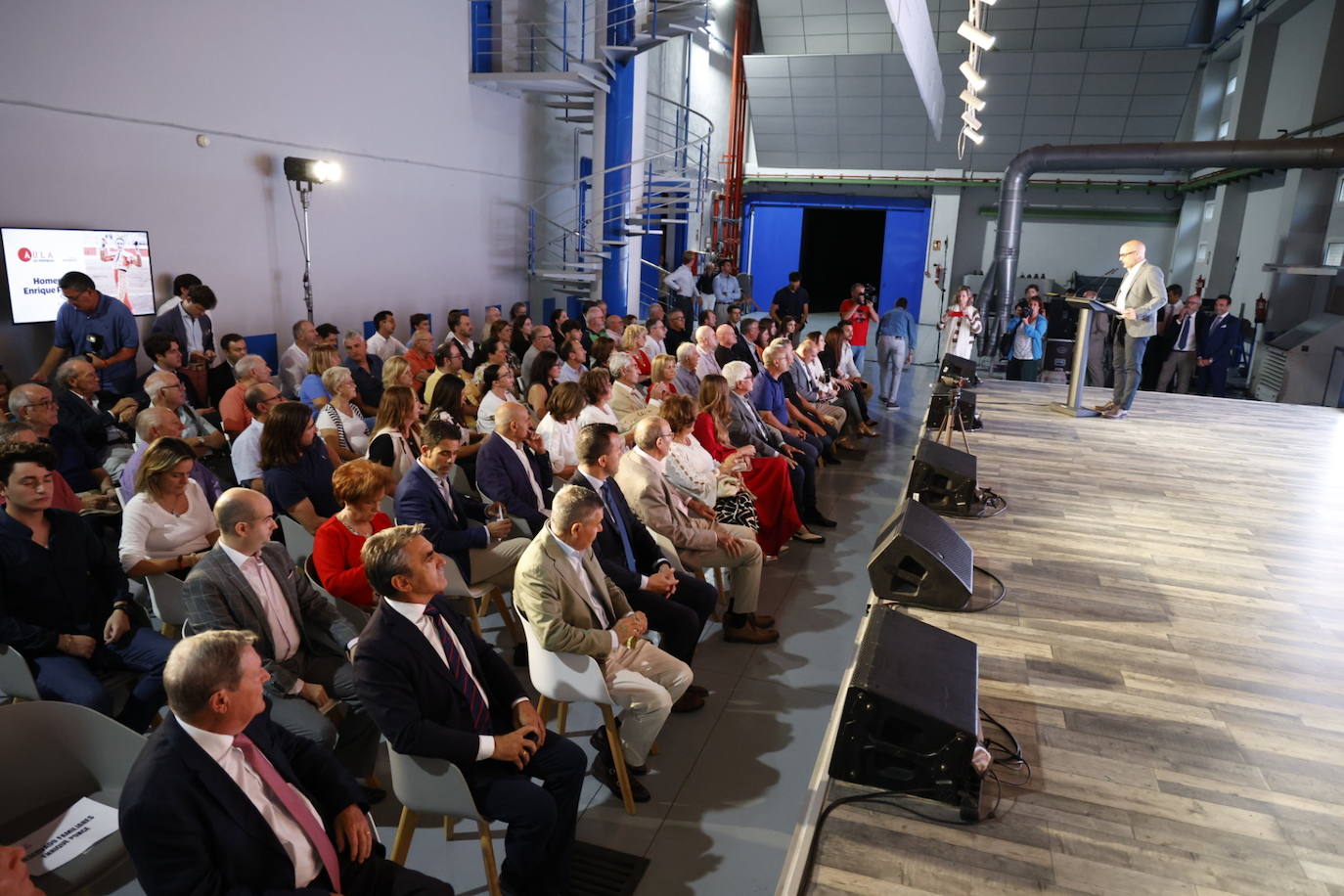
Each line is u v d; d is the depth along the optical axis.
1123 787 2.38
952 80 15.18
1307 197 10.92
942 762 2.25
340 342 7.97
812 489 5.72
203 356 5.66
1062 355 11.48
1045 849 2.13
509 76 9.44
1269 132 12.36
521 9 9.91
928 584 3.44
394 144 8.41
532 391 5.87
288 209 7.19
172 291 6.21
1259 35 12.47
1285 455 6.18
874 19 14.66
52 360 5.23
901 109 15.84
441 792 2.28
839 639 4.12
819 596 4.61
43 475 2.72
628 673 2.88
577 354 7.13
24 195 5.16
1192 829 2.21
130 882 2.45
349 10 7.62
